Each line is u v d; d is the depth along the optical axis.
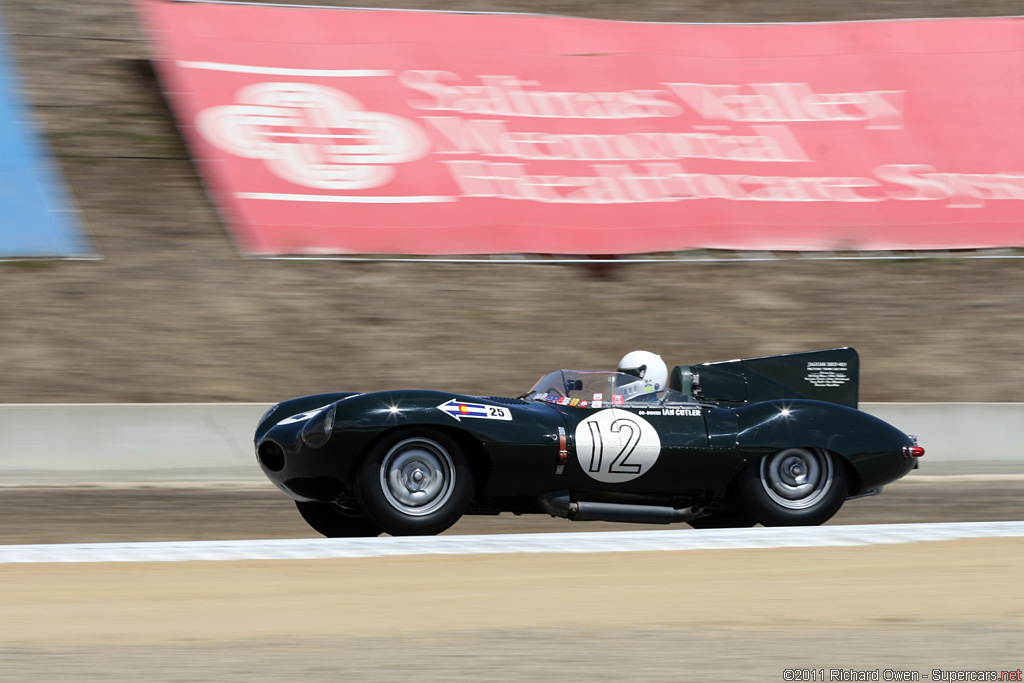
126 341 51.50
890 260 65.44
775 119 72.56
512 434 22.59
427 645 12.78
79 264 57.00
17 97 68.31
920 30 78.94
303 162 65.31
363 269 59.94
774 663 12.07
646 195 67.19
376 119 68.19
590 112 71.00
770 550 19.56
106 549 19.25
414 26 73.81
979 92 75.38
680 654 12.41
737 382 26.20
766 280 63.00
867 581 16.83
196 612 14.55
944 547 20.02
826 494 24.45
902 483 39.41
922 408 44.78
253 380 49.91
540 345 55.88
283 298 56.81
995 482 40.34
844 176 70.12
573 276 61.91
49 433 38.25
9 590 15.87
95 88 70.81
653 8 84.94
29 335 50.94
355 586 16.31
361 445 21.69
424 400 22.38
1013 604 15.20
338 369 51.81
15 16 76.12
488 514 24.42
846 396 26.62
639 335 57.62
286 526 28.50
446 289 59.34
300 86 69.19
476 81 71.19
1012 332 59.25
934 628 13.78
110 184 63.44
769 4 86.50
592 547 19.70
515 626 13.80
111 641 12.94
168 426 39.53
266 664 11.88
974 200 69.56
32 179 62.12
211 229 61.28
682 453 23.62
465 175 66.31
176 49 70.69
